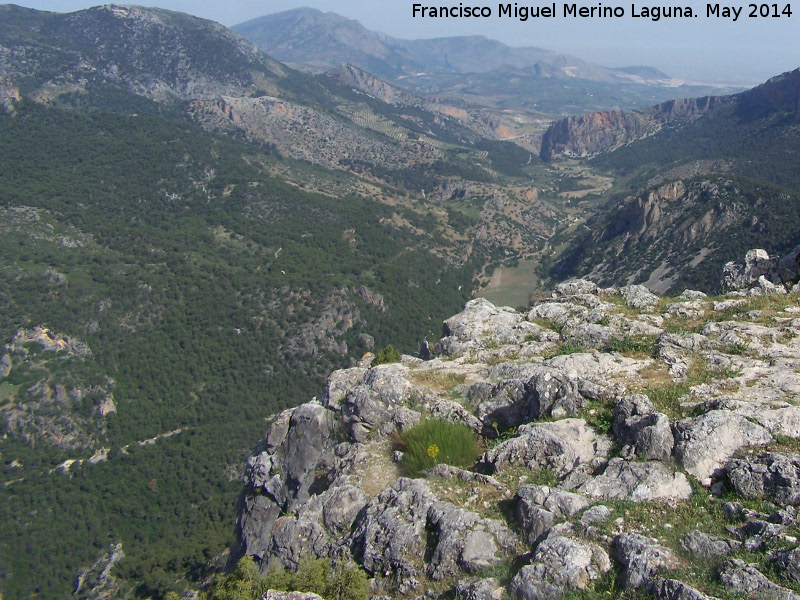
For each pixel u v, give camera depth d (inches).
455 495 629.6
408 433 776.3
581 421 674.8
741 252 4451.3
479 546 557.0
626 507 538.9
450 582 549.3
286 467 899.4
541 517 549.6
